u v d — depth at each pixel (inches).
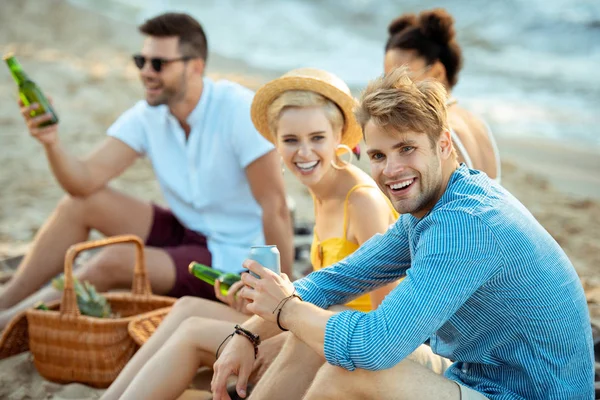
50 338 139.3
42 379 143.0
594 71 752.3
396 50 157.5
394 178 93.5
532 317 92.4
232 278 130.3
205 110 172.7
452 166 96.3
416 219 98.6
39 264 170.7
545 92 657.0
